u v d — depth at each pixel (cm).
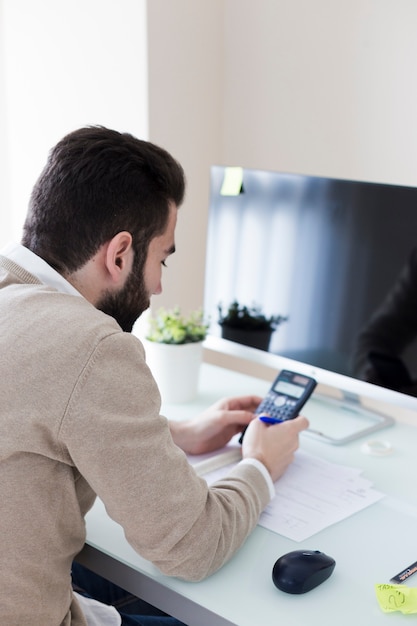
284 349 164
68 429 95
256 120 222
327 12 201
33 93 222
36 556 100
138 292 115
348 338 154
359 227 147
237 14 218
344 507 129
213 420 146
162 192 112
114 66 206
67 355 96
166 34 205
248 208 165
